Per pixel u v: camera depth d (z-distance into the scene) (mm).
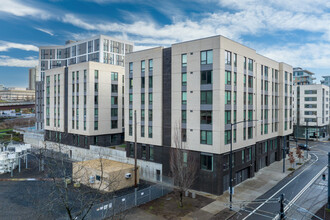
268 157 46188
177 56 35094
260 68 42938
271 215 25016
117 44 98062
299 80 112500
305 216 24781
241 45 35750
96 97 52875
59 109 59375
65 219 21953
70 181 32750
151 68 38625
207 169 32094
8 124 101625
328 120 95125
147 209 26375
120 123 57688
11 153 42625
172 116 35781
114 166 35438
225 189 32500
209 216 24750
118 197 27219
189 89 33812
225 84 32156
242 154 36562
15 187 32906
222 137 31344
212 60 31531
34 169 42406
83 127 52844
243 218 24375
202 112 32531
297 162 49000
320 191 32094
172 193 31516
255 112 40750
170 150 36156
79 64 53781
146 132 39531
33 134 67625
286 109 52500
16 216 23828
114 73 56438
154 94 38156
